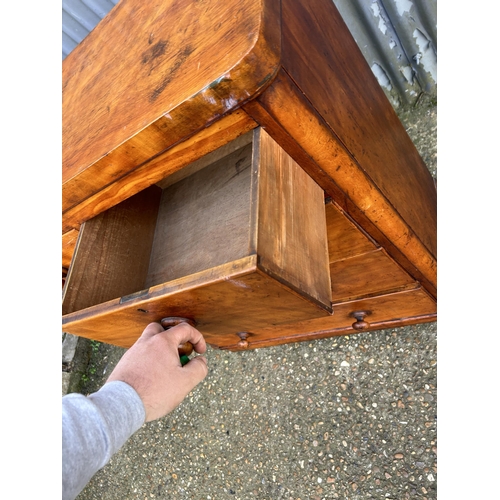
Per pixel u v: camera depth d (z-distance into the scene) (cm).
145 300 93
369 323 180
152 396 86
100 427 70
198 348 106
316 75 101
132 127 97
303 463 201
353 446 188
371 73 151
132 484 270
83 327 115
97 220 132
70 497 61
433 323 182
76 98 131
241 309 97
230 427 237
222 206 126
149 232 147
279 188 90
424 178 180
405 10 217
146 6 117
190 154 99
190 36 95
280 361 229
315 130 96
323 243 104
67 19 273
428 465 166
